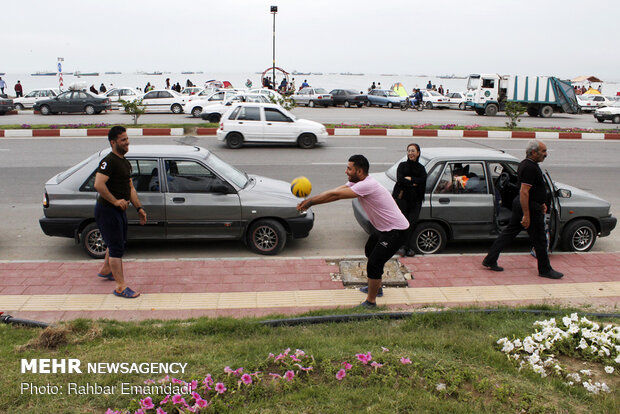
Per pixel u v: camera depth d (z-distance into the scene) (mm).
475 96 33031
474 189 7559
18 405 3580
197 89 34844
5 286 6023
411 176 6719
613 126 27797
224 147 17234
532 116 33969
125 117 27250
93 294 5836
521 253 7582
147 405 3541
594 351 4387
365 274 6488
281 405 3615
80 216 7148
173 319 5223
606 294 6082
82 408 3564
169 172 7379
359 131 20938
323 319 5156
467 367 4137
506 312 5375
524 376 4062
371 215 5297
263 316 5258
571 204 7621
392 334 4754
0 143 17266
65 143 17406
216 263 6910
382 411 3541
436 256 7332
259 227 7539
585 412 3619
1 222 9078
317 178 12875
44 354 4324
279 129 17000
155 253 7711
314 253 7836
